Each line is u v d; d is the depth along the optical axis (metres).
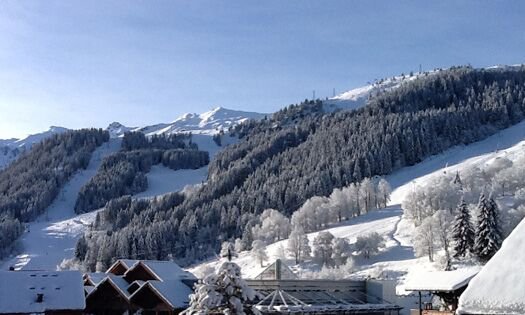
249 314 25.70
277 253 157.12
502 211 129.38
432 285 44.28
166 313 62.38
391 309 66.12
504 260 18.56
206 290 25.09
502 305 17.45
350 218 191.75
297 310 57.66
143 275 70.38
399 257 139.12
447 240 127.56
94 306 67.00
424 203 159.25
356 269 136.12
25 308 57.56
